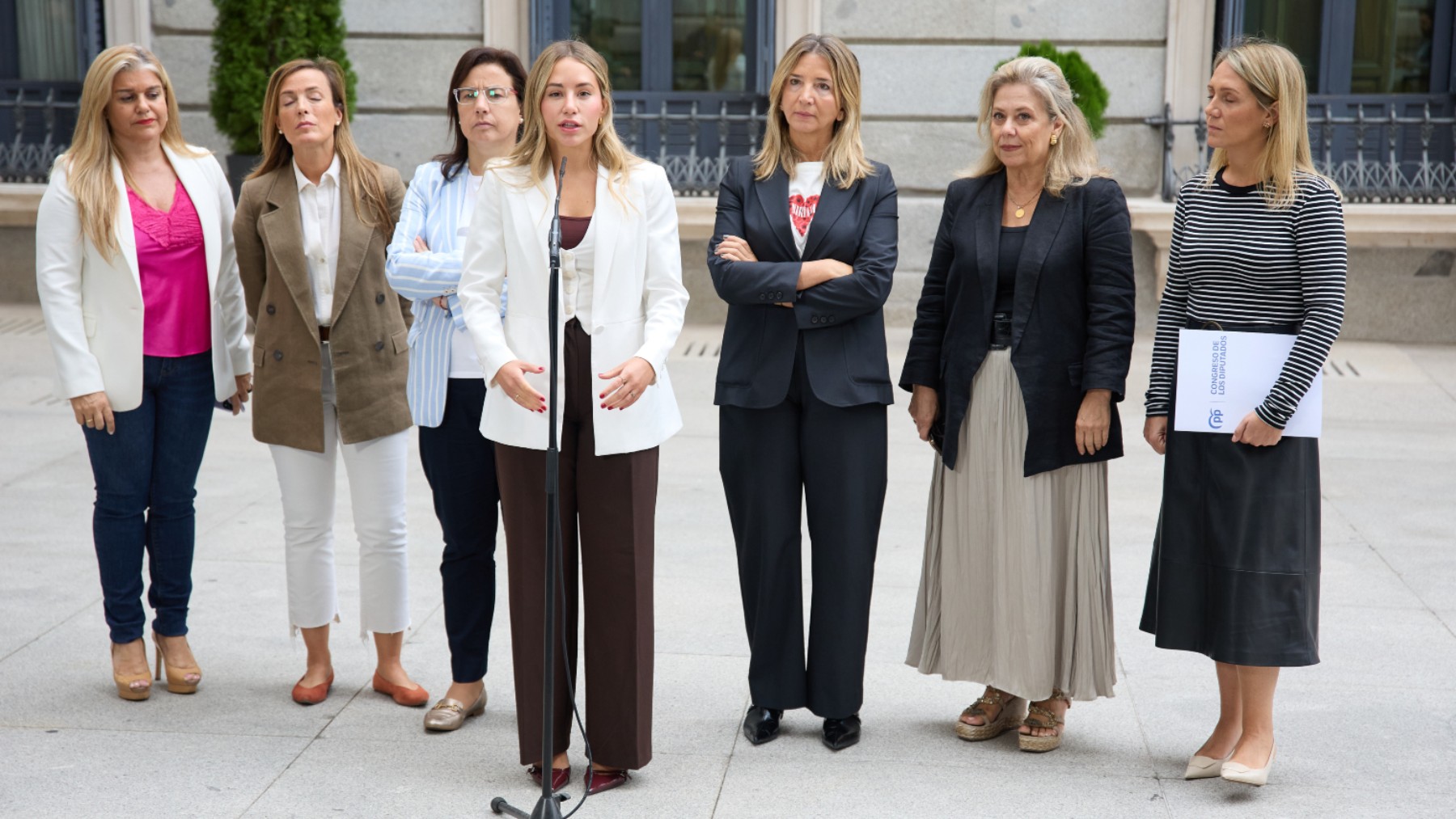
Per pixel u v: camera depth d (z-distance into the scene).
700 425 7.43
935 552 3.73
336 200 3.76
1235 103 3.19
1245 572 3.25
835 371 3.49
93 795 3.26
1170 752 3.56
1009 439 3.51
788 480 3.57
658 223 3.27
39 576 4.91
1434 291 9.63
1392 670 4.10
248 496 6.01
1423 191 9.64
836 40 3.54
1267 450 3.24
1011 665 3.52
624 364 3.14
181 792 3.28
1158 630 3.43
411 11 10.02
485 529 3.65
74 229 3.69
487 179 3.22
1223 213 3.28
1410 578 4.99
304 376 3.74
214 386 3.92
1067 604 3.54
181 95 10.09
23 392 7.87
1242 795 3.30
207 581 4.88
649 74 10.55
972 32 9.85
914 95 9.95
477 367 3.53
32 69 10.82
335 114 3.74
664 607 4.67
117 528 3.81
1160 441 3.47
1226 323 3.29
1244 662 3.24
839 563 3.54
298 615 3.82
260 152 9.20
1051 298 3.47
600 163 3.24
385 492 3.79
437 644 4.31
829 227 3.50
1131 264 3.45
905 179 10.07
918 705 3.90
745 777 3.40
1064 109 3.47
